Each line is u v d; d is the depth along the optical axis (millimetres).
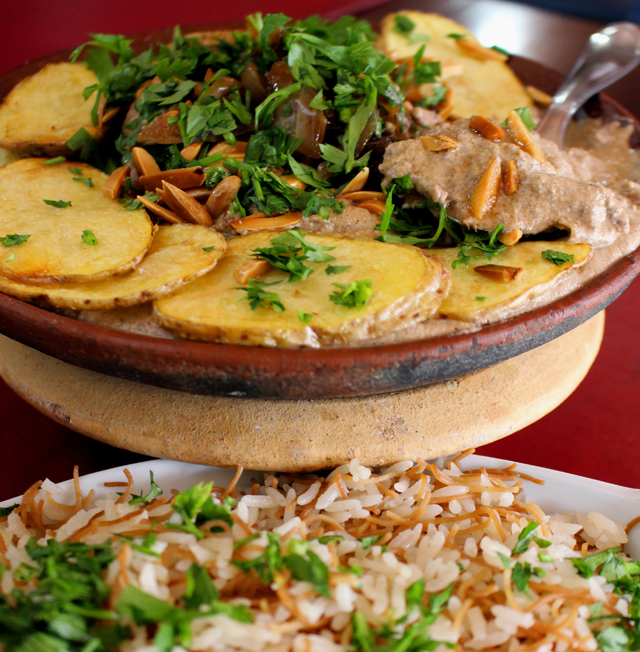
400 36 549
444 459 423
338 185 444
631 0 861
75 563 368
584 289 406
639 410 479
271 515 401
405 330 389
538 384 433
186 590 370
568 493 410
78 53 492
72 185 443
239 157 442
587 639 369
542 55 772
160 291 389
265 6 889
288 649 363
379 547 383
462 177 423
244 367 378
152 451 412
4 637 352
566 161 448
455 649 365
